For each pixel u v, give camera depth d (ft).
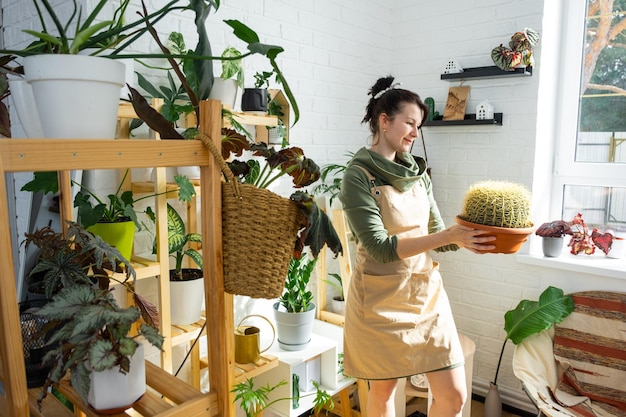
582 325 7.88
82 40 2.74
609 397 7.34
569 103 9.06
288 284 7.36
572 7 8.86
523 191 4.82
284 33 7.88
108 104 2.72
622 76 8.50
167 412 2.77
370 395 6.57
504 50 8.45
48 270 3.15
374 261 5.90
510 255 9.11
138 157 2.76
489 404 8.63
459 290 9.82
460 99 9.41
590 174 8.91
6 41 6.61
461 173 9.71
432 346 5.80
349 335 6.22
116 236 4.75
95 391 2.66
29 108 3.10
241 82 6.00
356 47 9.45
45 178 4.53
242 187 3.21
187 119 6.23
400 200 5.91
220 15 6.81
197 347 6.17
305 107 8.43
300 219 3.41
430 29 9.89
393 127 5.89
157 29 6.09
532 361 7.82
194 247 6.55
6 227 2.26
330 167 8.67
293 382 7.21
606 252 8.59
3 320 2.28
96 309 2.52
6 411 2.69
